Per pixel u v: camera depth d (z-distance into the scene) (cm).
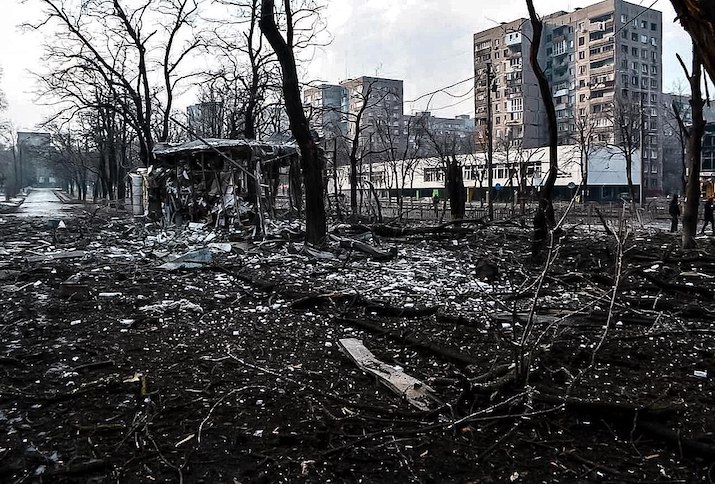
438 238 1739
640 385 534
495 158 5306
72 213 3941
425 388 524
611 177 5378
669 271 1170
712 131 5147
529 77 6406
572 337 691
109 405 512
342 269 1239
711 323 765
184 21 2941
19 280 1175
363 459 408
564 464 401
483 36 6706
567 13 6494
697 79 1509
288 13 1473
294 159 2302
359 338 718
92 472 400
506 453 412
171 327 777
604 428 449
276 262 1333
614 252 1337
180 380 569
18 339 732
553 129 1280
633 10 6147
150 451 424
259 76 2689
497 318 778
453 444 429
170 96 3016
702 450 403
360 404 494
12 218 3288
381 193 5797
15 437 452
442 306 855
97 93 3497
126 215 3325
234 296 980
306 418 475
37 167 12900
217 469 400
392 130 6556
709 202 2197
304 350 670
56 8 2814
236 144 1953
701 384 536
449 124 9025
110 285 1079
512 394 496
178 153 2089
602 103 6197
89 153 5972
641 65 6238
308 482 381
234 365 614
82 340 718
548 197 1298
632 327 747
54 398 524
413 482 381
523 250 1506
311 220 1499
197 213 2147
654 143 6078
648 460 405
